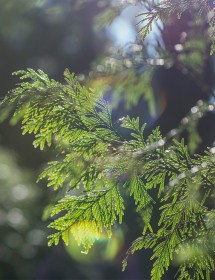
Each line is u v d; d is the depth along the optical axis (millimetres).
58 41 21516
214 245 2316
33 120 2512
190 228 2340
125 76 3910
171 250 2355
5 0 5387
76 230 2381
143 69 3883
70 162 2449
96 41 19047
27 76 2557
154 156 2408
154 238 2363
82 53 20594
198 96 4590
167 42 3777
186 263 2383
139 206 2424
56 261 8969
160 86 4773
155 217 2969
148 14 2369
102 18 3547
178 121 4562
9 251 8445
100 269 8641
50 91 2523
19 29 19375
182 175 2223
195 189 2256
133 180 2430
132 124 2537
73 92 2559
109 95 4039
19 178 9828
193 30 3645
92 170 2416
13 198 8961
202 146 4102
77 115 2541
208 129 4125
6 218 8664
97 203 2404
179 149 2438
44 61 22422
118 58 3883
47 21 20109
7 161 10852
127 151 2408
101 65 3893
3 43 21531
